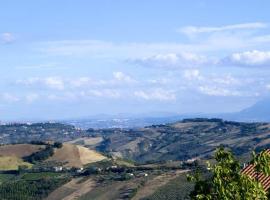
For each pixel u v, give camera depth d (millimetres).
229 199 21734
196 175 23500
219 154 23078
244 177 22094
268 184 31172
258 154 22953
